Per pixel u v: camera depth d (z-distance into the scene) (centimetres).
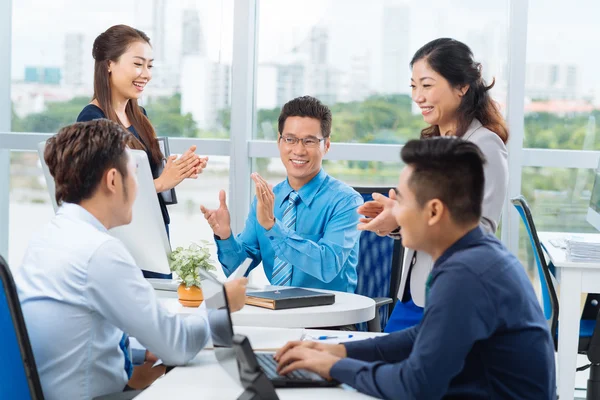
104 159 182
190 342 183
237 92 458
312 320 223
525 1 435
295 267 281
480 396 152
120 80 314
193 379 171
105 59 313
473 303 146
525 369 151
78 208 184
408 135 459
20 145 477
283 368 169
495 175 222
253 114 470
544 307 344
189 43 470
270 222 261
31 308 176
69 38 478
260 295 233
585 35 443
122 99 321
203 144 466
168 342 179
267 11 464
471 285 148
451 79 226
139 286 178
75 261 176
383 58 458
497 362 152
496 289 149
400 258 308
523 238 447
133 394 173
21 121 485
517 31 437
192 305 237
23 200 486
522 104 440
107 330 183
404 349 176
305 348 172
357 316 232
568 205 447
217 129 472
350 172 460
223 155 466
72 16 477
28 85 482
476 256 151
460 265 150
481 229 158
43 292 177
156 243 241
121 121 315
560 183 446
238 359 143
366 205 243
